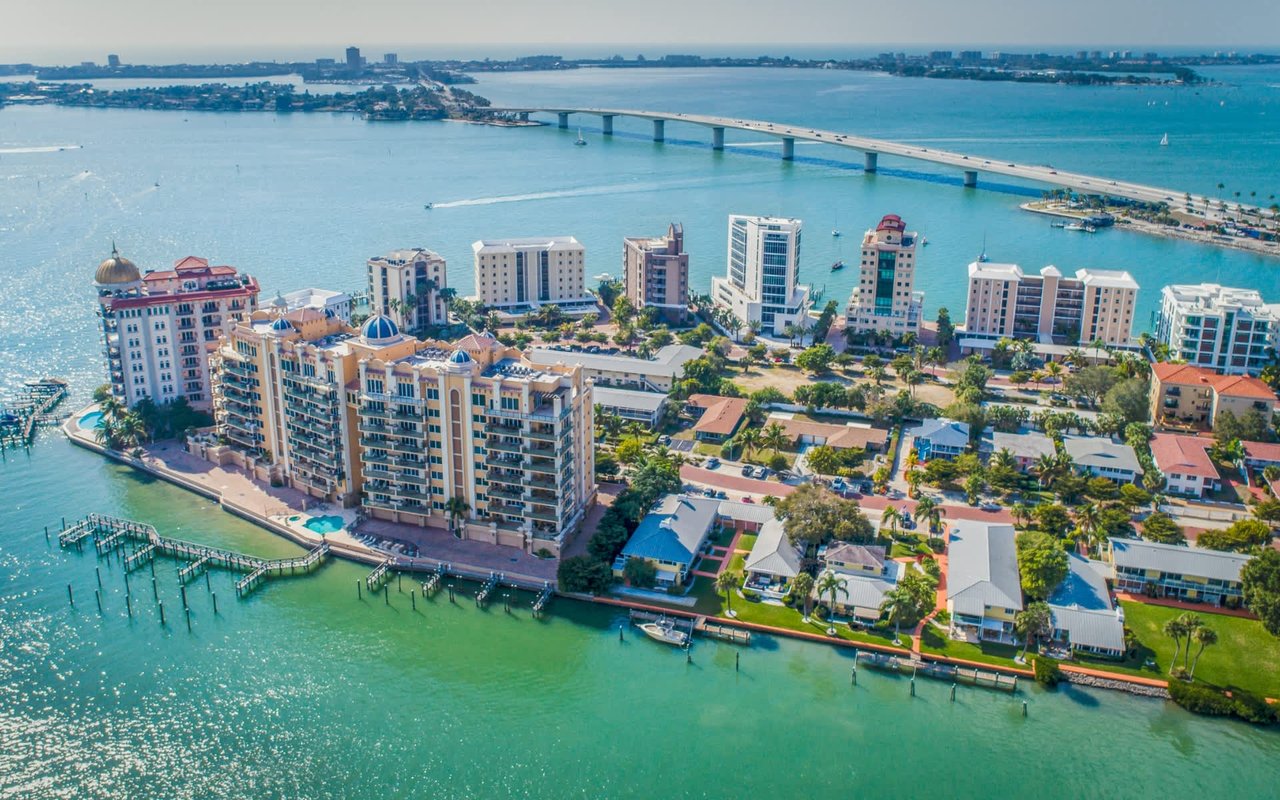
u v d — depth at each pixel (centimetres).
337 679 17012
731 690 16762
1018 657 17388
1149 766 15112
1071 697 16512
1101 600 18300
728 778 14900
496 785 14762
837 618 18500
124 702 16438
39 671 17138
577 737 15688
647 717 16138
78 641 17925
